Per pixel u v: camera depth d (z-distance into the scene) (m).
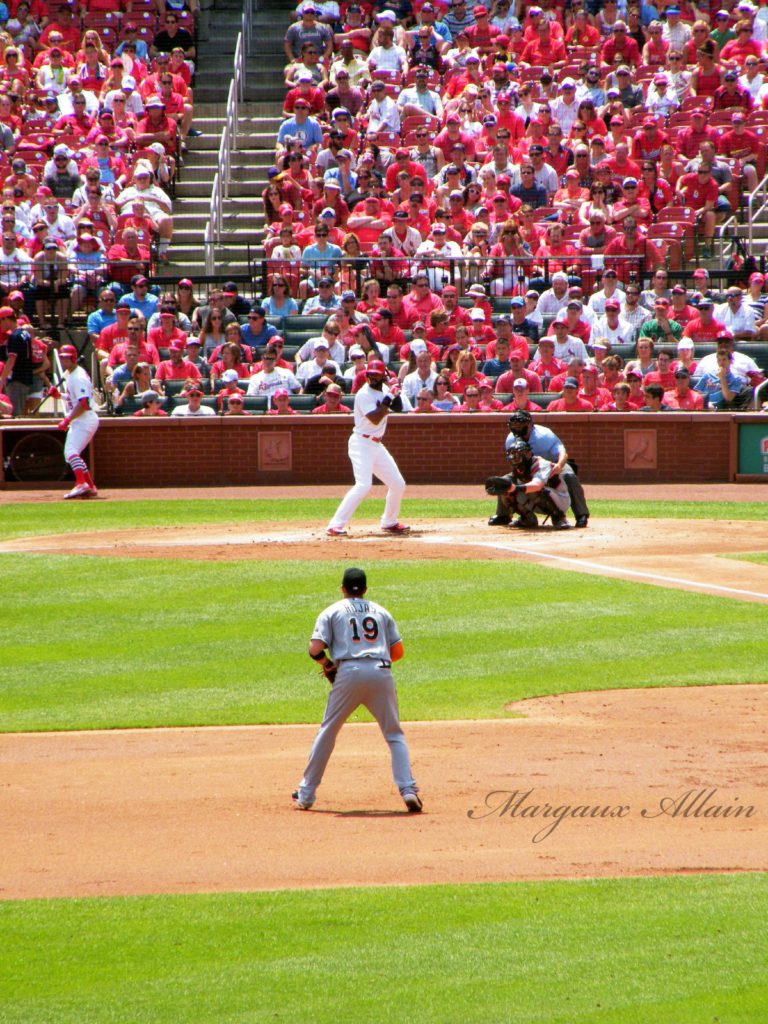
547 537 61.75
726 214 100.31
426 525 65.81
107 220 101.81
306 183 104.25
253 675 41.38
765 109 108.62
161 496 79.94
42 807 29.22
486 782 30.53
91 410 79.12
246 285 101.31
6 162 110.00
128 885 24.23
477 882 24.09
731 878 24.16
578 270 93.69
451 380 87.12
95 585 52.94
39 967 20.73
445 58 115.75
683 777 30.73
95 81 117.69
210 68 126.25
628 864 25.05
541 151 101.00
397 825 27.62
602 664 41.72
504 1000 19.47
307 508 73.31
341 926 22.08
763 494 77.69
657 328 88.31
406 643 44.22
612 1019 18.92
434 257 94.31
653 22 114.00
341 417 84.56
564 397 84.19
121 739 35.12
